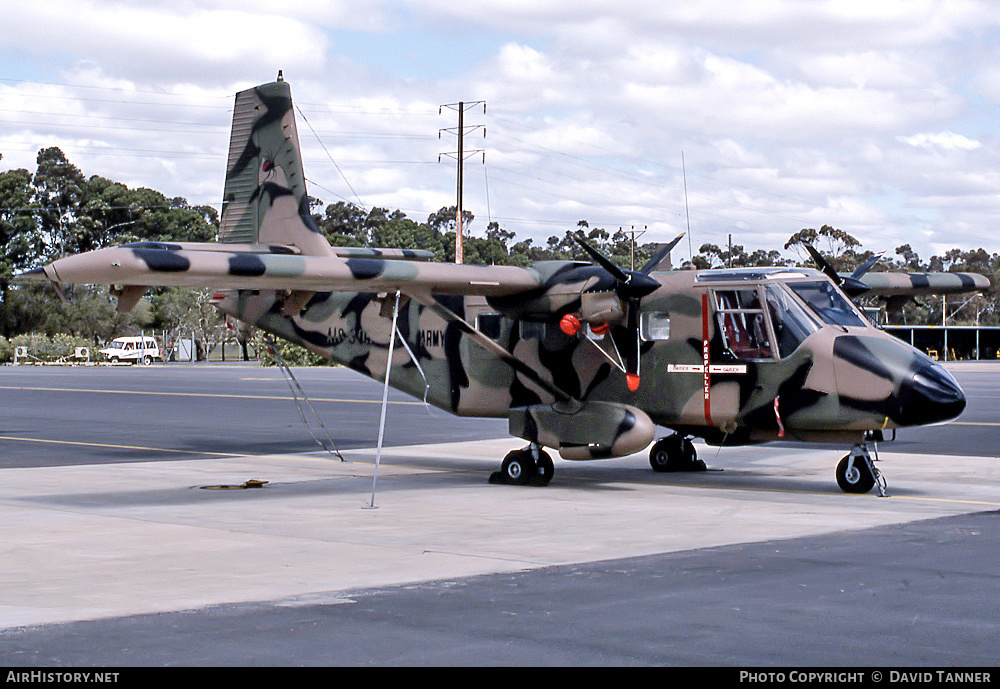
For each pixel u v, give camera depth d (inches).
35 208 4254.4
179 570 378.0
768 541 438.6
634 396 634.2
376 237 4913.9
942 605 322.3
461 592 340.2
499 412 682.8
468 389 691.4
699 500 577.6
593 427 617.6
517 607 319.9
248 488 646.5
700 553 410.3
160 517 516.1
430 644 280.1
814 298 601.9
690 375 615.8
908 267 4736.7
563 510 537.3
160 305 4082.2
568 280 615.2
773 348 593.3
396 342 719.1
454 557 403.2
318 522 498.0
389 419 1222.3
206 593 339.3
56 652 271.6
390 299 616.1
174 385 1948.8
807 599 330.0
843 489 608.7
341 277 553.9
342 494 613.3
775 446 896.9
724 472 723.4
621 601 327.6
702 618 306.5
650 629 294.5
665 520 500.4
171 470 753.0
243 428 1113.4
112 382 2073.1
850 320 598.2
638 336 629.9
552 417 634.2
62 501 580.4
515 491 625.9
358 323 732.7
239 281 540.1
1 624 299.6
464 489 636.7
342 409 1362.0
